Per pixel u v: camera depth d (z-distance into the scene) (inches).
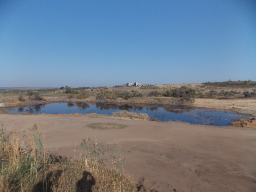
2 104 1294.3
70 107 1249.4
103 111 1031.0
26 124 476.7
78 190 118.3
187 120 725.3
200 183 157.8
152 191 140.8
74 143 297.9
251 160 217.8
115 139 325.1
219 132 391.5
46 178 131.3
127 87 3302.2
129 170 180.5
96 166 161.5
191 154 238.8
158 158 221.3
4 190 106.6
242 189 149.5
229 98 1476.4
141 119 637.9
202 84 3157.0
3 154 171.6
